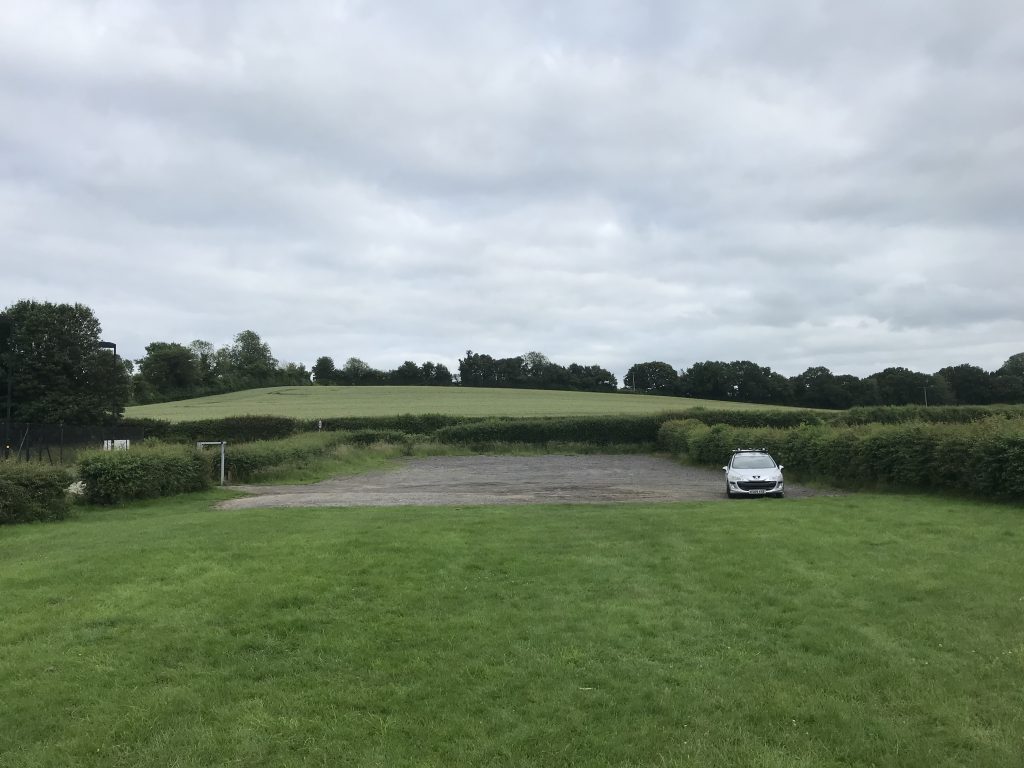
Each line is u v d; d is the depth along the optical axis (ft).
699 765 14.57
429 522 45.11
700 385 357.20
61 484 53.83
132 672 19.69
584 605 25.91
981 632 22.53
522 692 18.33
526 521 45.70
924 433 64.13
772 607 25.64
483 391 330.75
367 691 18.42
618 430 174.70
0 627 23.30
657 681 19.02
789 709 17.19
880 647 21.43
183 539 38.58
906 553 34.58
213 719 16.85
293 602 26.09
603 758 14.93
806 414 175.52
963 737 15.62
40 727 16.44
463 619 24.17
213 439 177.99
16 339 162.91
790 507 52.39
